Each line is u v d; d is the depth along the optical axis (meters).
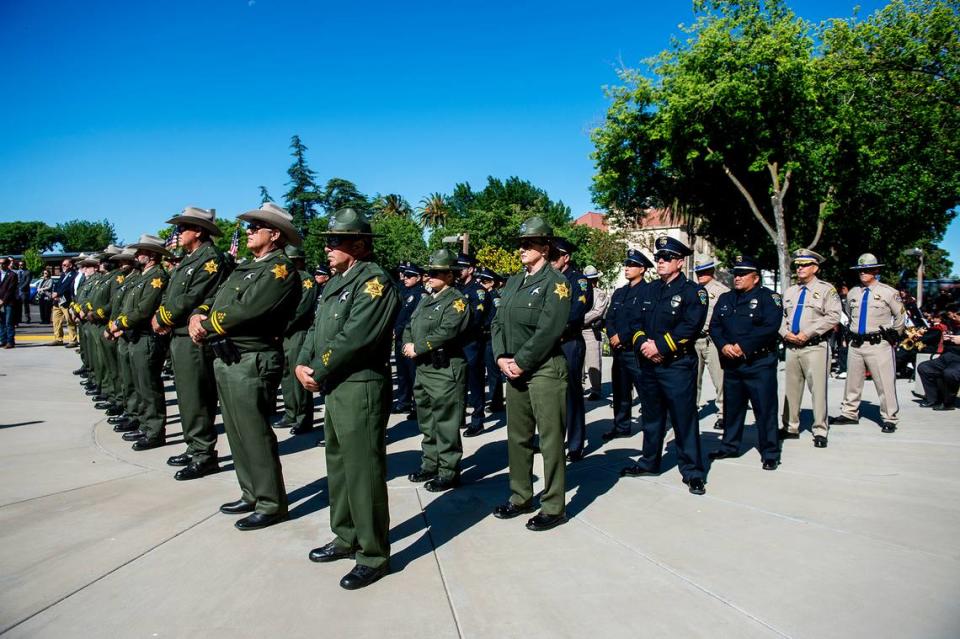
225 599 2.95
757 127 18.25
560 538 3.71
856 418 7.04
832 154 19.86
